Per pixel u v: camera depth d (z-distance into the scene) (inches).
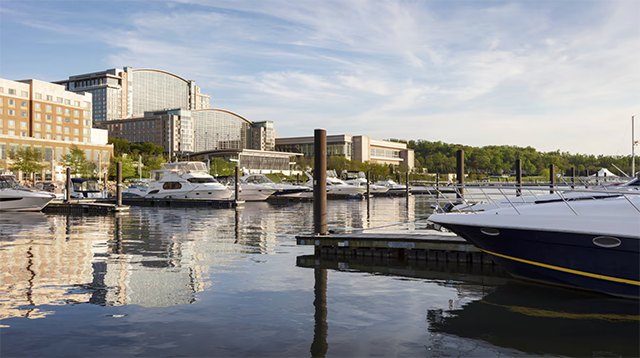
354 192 2039.9
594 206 308.3
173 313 266.8
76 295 305.0
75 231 692.7
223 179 1764.3
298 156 5246.1
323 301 295.4
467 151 6525.6
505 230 329.7
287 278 361.7
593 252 302.2
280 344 220.8
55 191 1625.2
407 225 764.0
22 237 615.2
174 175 1573.6
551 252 317.4
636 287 295.4
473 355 209.9
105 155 3907.5
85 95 4315.9
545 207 323.3
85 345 217.6
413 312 274.4
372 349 215.9
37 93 3843.5
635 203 300.8
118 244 546.0
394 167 5132.9
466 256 429.1
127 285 333.4
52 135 3964.1
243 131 7406.5
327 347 217.6
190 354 207.9
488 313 273.1
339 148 5644.7
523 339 230.8
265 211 1180.5
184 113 6314.0
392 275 375.9
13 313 264.8
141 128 6407.5
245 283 343.0
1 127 3570.4
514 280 357.7
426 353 211.6
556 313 274.2
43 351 210.4
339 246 462.6
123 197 1592.0
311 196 1900.8
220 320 255.1
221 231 690.2
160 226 772.6
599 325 252.7
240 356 206.2
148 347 215.8
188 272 380.2
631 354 212.5
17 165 2837.1
